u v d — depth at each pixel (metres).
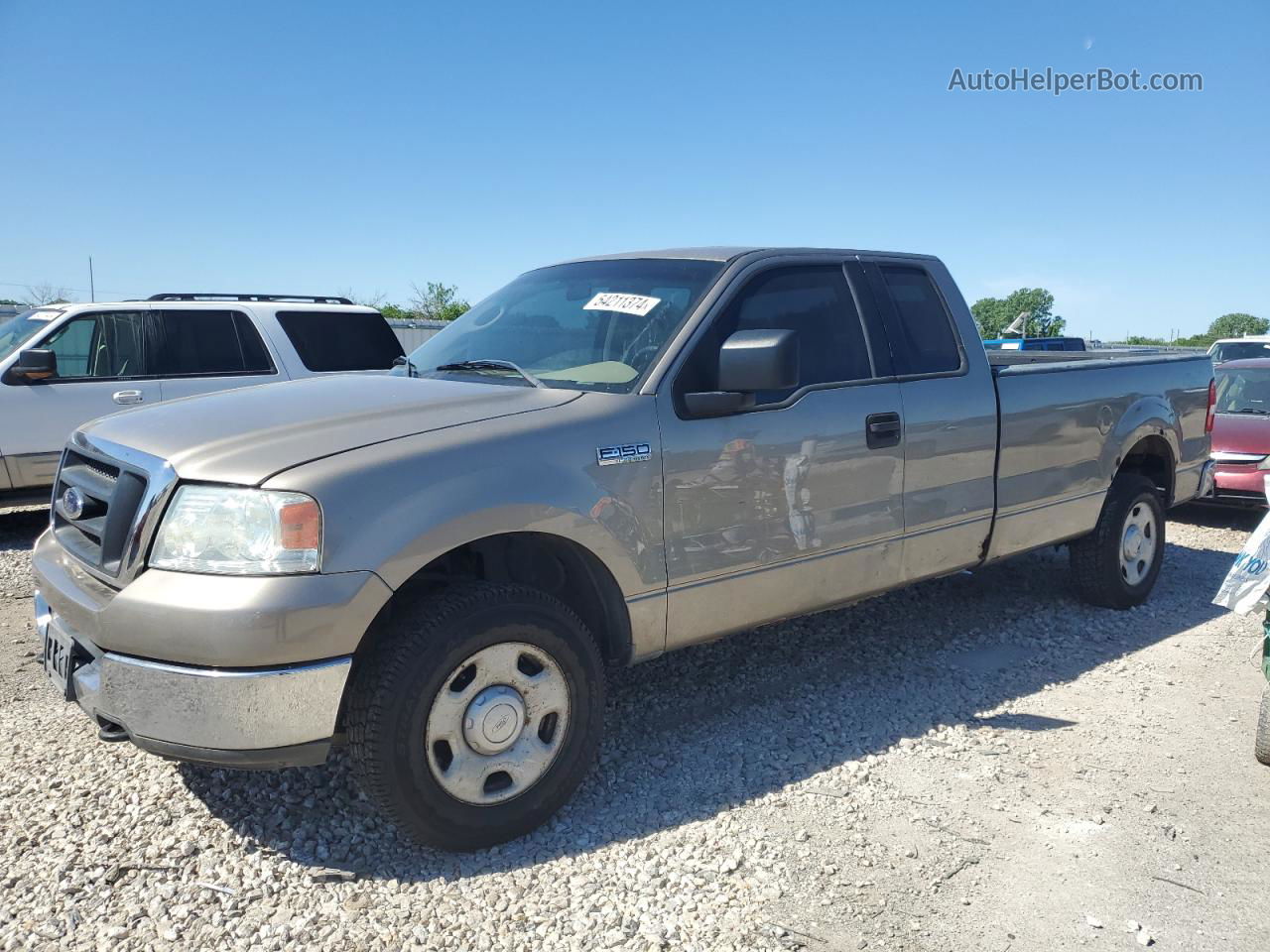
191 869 2.98
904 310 4.59
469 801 3.05
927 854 3.13
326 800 3.41
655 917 2.78
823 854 3.12
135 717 2.81
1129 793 3.55
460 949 2.64
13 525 8.82
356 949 2.63
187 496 2.83
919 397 4.41
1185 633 5.43
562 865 3.05
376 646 3.04
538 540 3.29
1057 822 3.34
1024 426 4.91
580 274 4.42
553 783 3.24
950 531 4.60
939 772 3.71
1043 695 4.49
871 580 4.30
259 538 2.74
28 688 4.43
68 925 2.69
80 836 3.14
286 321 9.33
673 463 3.53
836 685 4.58
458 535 2.99
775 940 2.69
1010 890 2.95
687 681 4.61
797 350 3.42
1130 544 5.77
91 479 3.30
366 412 3.24
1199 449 6.30
